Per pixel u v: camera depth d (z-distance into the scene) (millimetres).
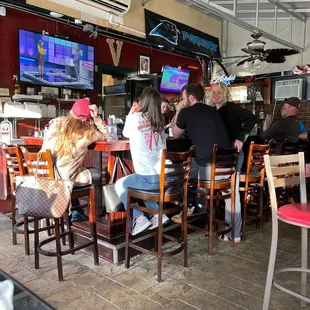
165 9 6785
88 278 2377
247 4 6703
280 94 6707
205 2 4629
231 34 8281
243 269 2545
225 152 2812
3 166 4035
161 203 2332
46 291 2191
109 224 2711
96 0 5016
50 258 2727
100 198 2783
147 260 2701
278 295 2162
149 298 2113
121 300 2088
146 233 2848
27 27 4672
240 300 2100
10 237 3225
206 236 3281
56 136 2449
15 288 1238
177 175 2402
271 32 7703
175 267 2568
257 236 3320
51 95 4816
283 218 1705
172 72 6820
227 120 3355
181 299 2105
